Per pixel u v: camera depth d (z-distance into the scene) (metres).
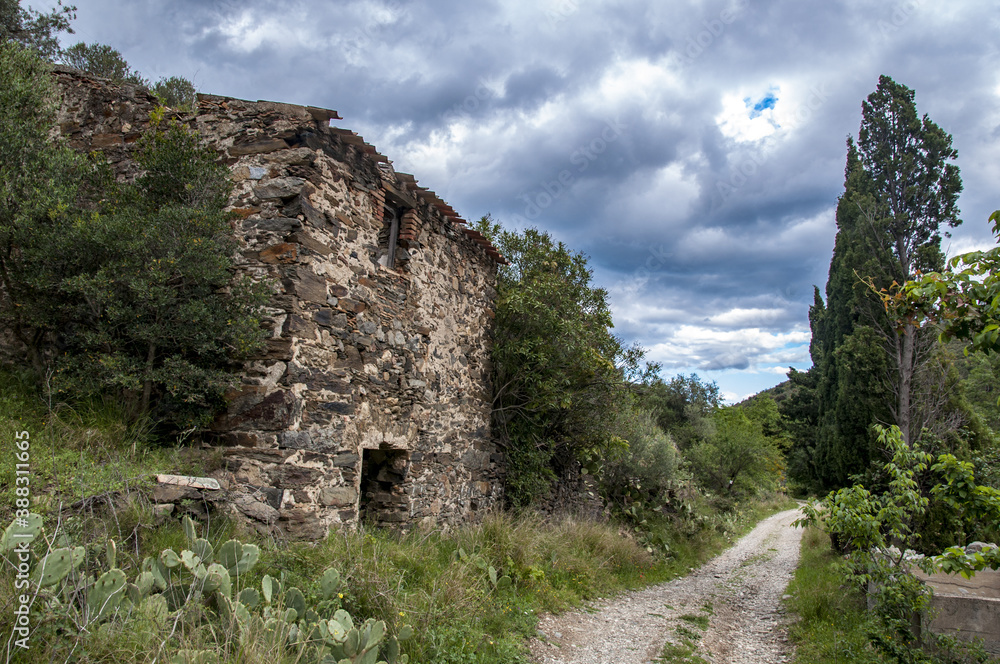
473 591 5.25
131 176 6.46
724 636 6.51
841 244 17.89
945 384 12.84
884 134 15.98
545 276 10.30
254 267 5.61
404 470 7.09
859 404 14.23
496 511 8.75
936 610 5.03
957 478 4.61
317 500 5.48
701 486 19.66
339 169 6.23
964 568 4.20
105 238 5.00
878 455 13.37
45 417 4.93
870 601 6.01
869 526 5.00
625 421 12.42
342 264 6.17
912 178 15.45
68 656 2.51
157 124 6.35
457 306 8.57
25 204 4.97
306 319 5.59
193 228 5.28
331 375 5.85
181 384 5.21
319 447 5.60
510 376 9.80
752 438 21.17
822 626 6.38
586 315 10.78
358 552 4.86
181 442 5.38
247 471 5.28
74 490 3.93
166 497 4.42
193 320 5.11
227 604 3.18
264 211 5.71
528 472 9.77
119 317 5.14
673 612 7.34
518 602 5.81
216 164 5.68
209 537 4.48
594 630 5.97
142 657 2.68
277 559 4.50
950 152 15.23
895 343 14.08
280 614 3.23
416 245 7.59
